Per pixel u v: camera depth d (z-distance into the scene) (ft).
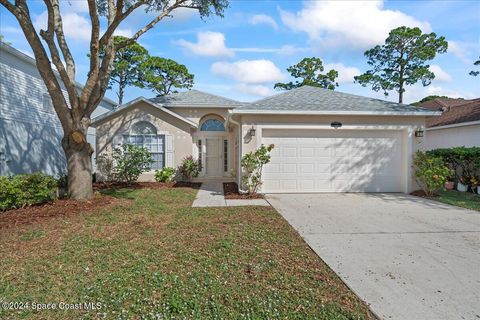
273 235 17.94
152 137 45.73
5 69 36.99
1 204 23.25
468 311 9.83
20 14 23.88
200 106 51.75
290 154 34.04
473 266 13.51
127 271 12.71
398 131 34.73
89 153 28.48
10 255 14.73
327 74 118.52
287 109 32.45
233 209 25.58
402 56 98.17
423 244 16.60
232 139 52.11
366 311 9.79
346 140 34.40
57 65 25.91
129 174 42.32
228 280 11.87
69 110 27.30
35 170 43.16
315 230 19.26
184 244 16.15
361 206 27.09
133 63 94.22
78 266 13.32
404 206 27.14
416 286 11.57
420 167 33.04
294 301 10.34
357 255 14.84
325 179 34.40
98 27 25.86
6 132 37.17
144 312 9.70
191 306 9.99
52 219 21.66
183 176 45.62
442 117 56.08
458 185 38.11
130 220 21.50
